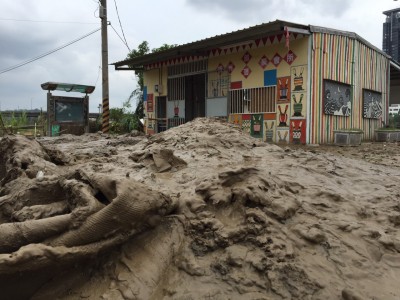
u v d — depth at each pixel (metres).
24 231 3.09
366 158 8.95
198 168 4.93
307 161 5.75
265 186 4.00
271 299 2.89
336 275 3.13
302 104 12.67
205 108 15.70
